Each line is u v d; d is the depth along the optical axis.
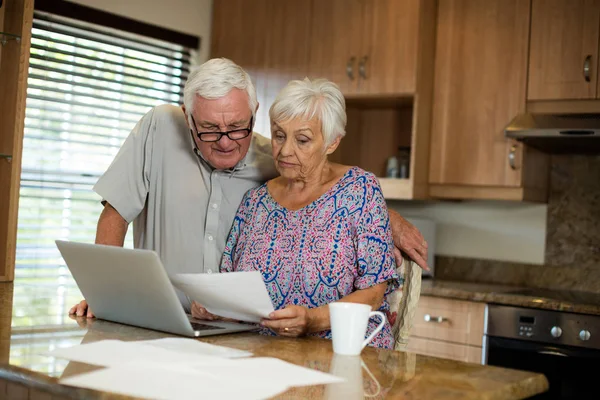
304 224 1.85
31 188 3.53
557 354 3.14
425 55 3.69
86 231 3.73
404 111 4.12
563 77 3.48
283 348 1.54
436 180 3.78
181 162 2.12
